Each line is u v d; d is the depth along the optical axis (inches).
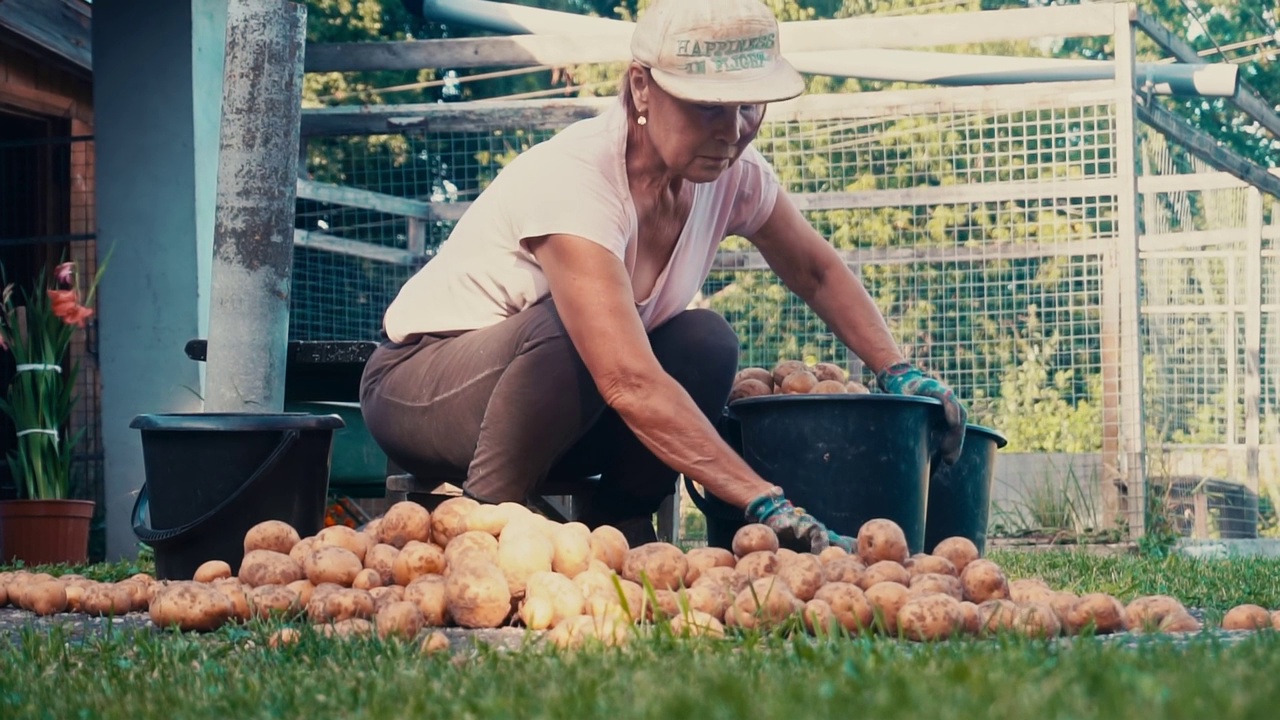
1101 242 345.4
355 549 121.4
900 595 95.4
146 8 293.6
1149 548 309.7
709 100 123.3
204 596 108.6
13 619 123.1
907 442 143.3
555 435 136.1
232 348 201.2
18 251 335.9
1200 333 448.8
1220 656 68.2
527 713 59.3
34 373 261.3
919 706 53.2
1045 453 359.6
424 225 440.1
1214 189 410.0
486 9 399.5
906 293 466.6
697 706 55.4
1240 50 668.7
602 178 132.0
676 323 147.6
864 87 580.7
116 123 294.4
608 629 91.0
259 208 204.5
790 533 121.0
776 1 570.3
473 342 142.8
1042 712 51.1
